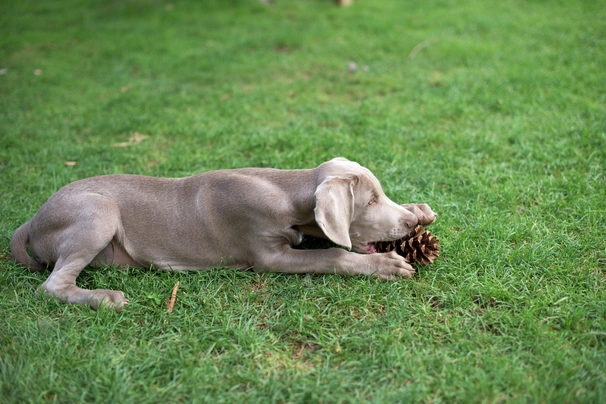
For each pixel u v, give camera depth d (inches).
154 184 58.1
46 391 46.7
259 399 45.9
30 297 54.0
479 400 45.3
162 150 76.6
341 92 90.4
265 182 56.5
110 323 51.7
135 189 57.4
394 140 75.8
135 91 91.8
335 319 51.6
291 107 86.0
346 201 53.2
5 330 51.2
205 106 87.2
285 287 54.8
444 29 116.2
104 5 148.4
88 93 92.7
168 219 56.8
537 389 45.6
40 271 57.4
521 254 56.1
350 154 72.2
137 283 55.4
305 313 52.2
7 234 60.8
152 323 52.3
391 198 64.7
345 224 52.6
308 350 49.8
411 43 108.6
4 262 58.2
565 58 94.2
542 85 86.5
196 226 56.7
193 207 56.8
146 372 48.1
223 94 90.4
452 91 86.3
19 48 116.5
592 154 68.8
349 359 48.4
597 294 52.3
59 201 55.5
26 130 81.4
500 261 55.5
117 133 81.1
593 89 83.9
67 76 100.1
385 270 54.5
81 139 80.1
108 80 97.6
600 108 78.5
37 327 51.1
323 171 55.9
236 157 74.0
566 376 46.2
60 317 52.6
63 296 53.2
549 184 65.1
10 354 49.4
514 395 45.5
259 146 75.9
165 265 57.1
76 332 50.7
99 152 76.3
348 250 58.7
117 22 133.6
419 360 47.8
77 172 72.0
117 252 56.9
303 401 45.9
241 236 56.4
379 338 49.6
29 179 69.8
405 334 49.7
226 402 45.9
